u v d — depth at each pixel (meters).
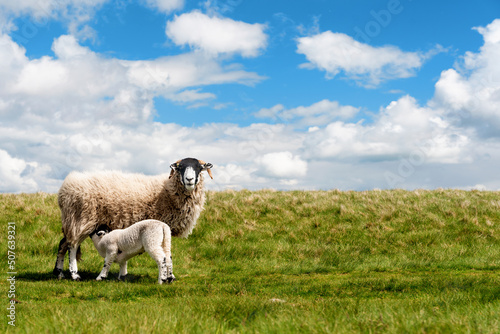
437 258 10.35
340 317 3.82
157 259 7.84
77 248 9.19
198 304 4.99
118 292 6.61
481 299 5.14
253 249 11.34
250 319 3.92
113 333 3.29
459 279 7.39
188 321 3.71
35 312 4.63
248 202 14.90
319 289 6.99
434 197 15.27
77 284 7.74
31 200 14.63
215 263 10.63
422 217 13.24
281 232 12.74
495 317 3.78
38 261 10.31
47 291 6.84
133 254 8.28
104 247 8.46
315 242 11.88
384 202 14.84
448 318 3.64
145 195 8.94
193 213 9.33
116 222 8.87
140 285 7.36
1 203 14.05
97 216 8.79
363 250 11.20
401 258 10.48
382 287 7.02
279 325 3.46
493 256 10.30
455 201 14.84
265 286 7.66
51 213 13.27
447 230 12.31
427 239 11.62
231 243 11.82
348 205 14.45
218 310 4.41
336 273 9.48
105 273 8.34
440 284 6.77
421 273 9.12
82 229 8.66
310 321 3.54
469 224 12.55
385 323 3.48
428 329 3.16
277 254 11.11
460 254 10.63
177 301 5.50
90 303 5.61
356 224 13.05
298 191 17.22
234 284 7.50
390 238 11.86
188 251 11.37
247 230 12.78
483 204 14.28
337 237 12.27
